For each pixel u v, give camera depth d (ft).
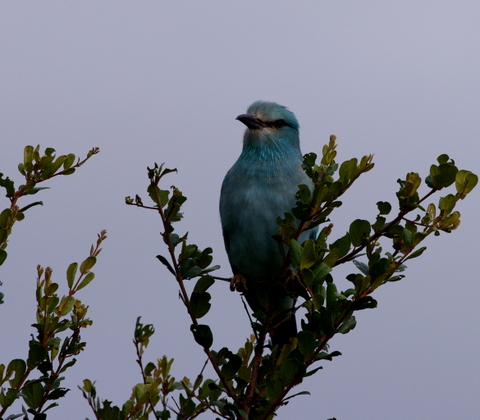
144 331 26.61
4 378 20.81
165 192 24.79
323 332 23.06
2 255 21.88
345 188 23.91
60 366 22.22
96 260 23.39
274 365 23.95
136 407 23.88
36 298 22.35
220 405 23.50
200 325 23.38
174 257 24.27
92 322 22.80
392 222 23.39
